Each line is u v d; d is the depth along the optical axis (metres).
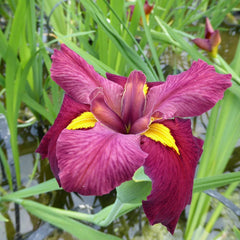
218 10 0.59
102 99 0.20
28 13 0.39
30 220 0.36
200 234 0.35
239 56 0.39
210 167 0.34
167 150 0.19
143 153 0.17
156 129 0.20
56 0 0.59
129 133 0.21
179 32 0.51
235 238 0.35
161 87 0.22
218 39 0.46
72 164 0.16
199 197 0.35
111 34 0.33
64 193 0.40
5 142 0.46
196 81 0.20
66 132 0.17
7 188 0.40
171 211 0.17
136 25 0.39
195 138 0.21
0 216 0.30
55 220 0.29
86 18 0.48
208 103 0.20
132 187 0.21
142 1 0.39
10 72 0.33
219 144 0.35
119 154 0.16
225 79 0.20
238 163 0.44
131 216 0.37
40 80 0.47
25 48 0.43
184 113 0.20
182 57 0.66
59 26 0.61
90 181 0.15
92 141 0.17
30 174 0.42
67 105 0.21
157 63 0.38
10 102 0.35
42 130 0.48
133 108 0.21
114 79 0.24
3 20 0.75
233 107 0.35
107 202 0.39
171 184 0.17
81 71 0.21
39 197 0.39
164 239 0.35
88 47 0.42
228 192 0.38
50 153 0.19
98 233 0.27
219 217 0.37
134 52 0.33
